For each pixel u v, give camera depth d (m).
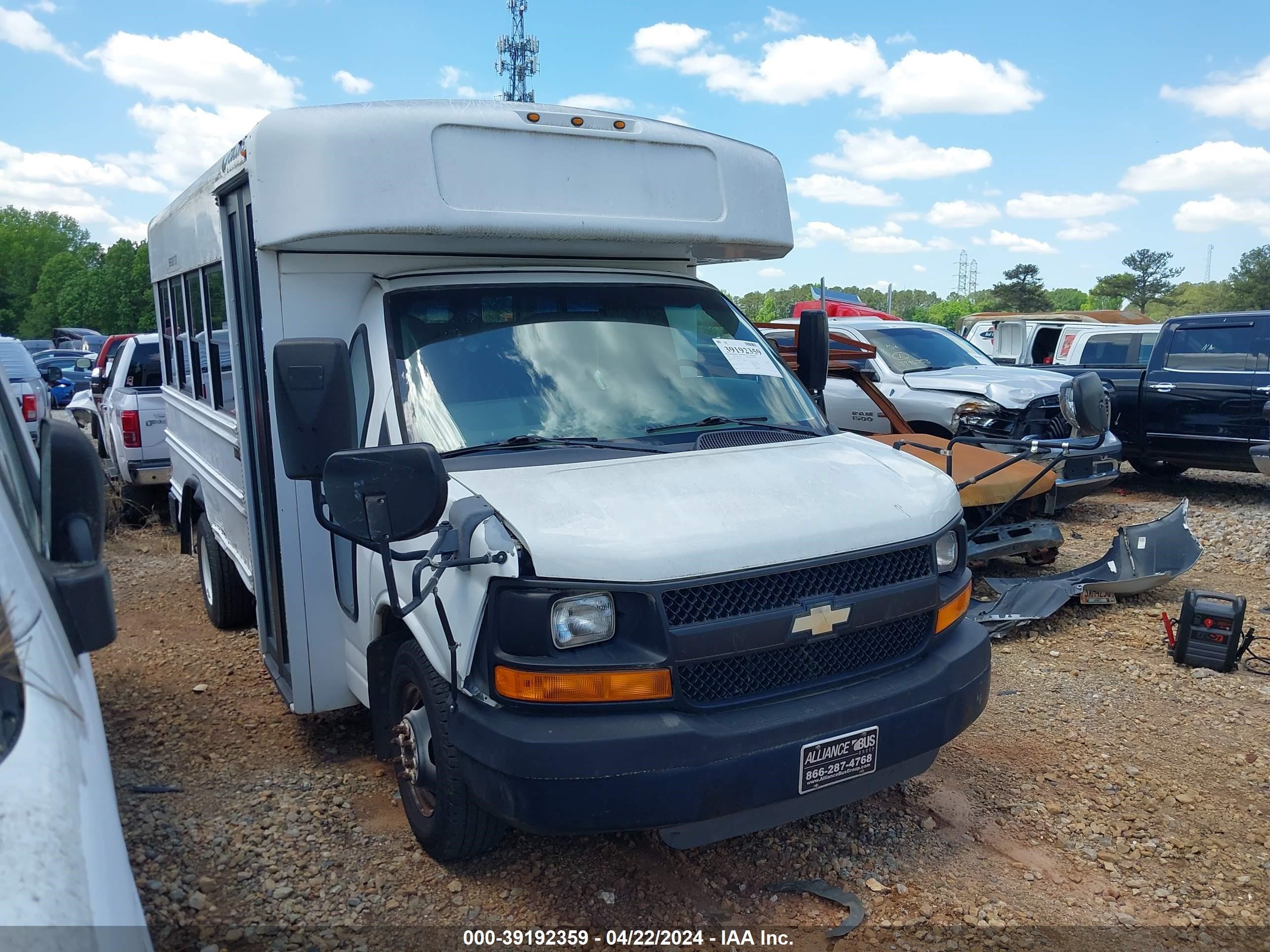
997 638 6.23
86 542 2.08
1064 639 6.18
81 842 1.47
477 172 3.86
